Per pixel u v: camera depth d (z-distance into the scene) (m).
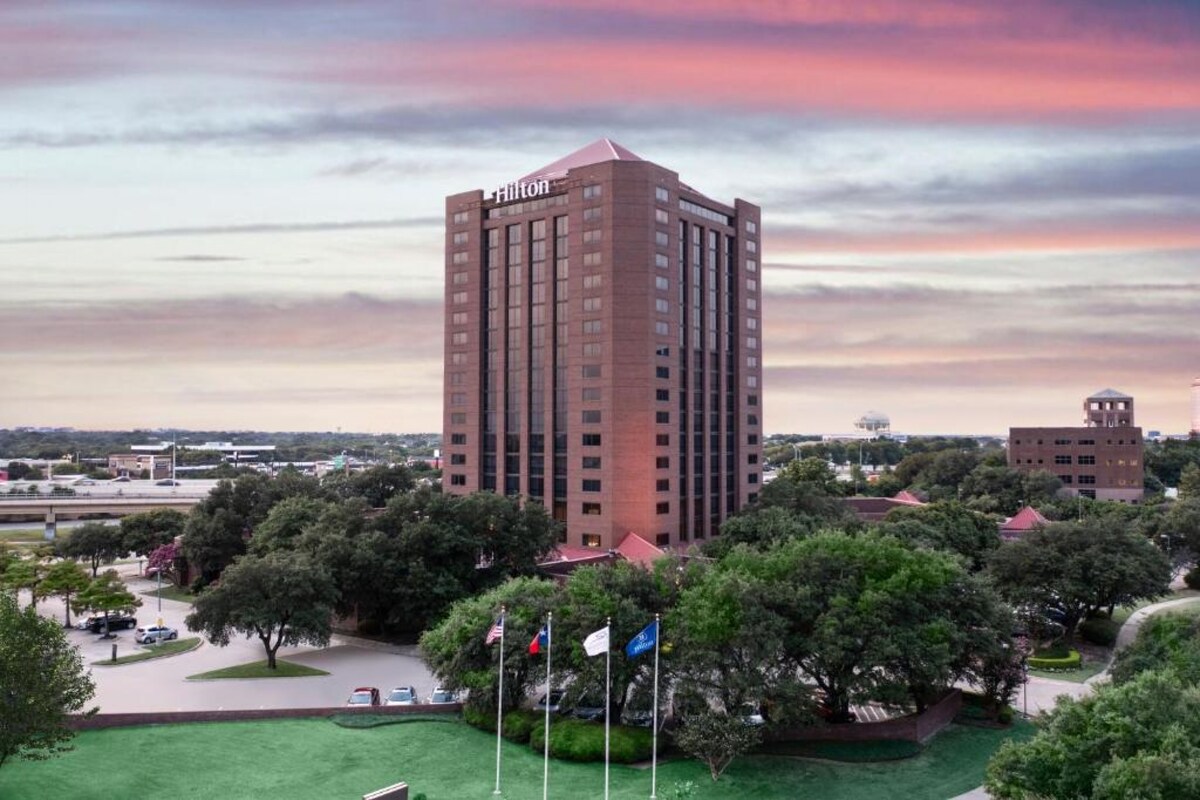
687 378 142.50
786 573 68.25
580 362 135.75
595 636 52.25
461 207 152.25
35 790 51.69
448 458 153.12
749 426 159.12
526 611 67.12
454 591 95.19
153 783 54.34
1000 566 100.50
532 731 62.84
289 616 85.44
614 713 65.25
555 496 138.75
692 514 142.25
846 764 60.19
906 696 63.19
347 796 53.06
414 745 62.19
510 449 145.88
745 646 59.31
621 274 132.88
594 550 132.88
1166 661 59.62
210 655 92.50
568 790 54.59
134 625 107.44
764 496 136.38
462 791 54.22
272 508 124.44
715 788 55.56
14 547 157.62
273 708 68.50
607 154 142.62
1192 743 41.34
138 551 146.38
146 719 65.69
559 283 139.88
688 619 61.16
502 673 59.16
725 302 154.38
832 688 66.31
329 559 95.25
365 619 102.81
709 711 58.47
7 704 47.88
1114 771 38.59
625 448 132.38
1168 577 100.00
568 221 138.38
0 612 51.44
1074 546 99.00
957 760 61.41
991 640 67.69
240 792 53.41
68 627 107.00
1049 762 43.53
